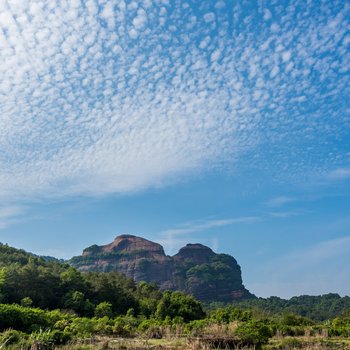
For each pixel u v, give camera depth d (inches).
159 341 1333.7
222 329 1378.0
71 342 1143.0
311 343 1311.5
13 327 1348.4
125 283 4192.9
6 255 3934.5
